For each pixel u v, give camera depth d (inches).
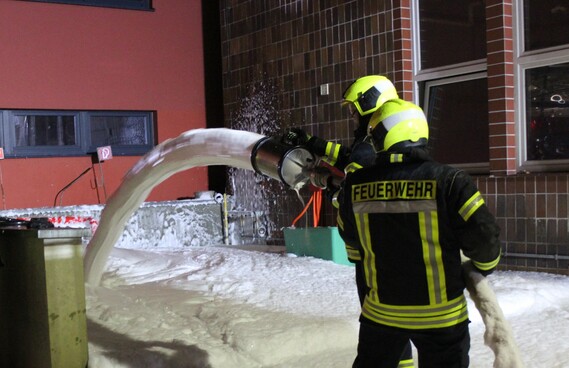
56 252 140.1
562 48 260.2
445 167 105.0
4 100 361.1
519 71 274.7
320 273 258.5
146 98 408.8
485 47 291.0
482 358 161.5
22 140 371.9
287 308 199.6
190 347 157.3
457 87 303.9
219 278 251.4
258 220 391.9
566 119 262.7
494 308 104.6
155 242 372.8
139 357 148.7
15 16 364.2
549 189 256.5
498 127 276.4
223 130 172.9
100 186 394.0
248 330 171.9
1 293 144.5
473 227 100.9
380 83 140.4
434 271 104.5
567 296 224.7
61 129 384.5
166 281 249.1
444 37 305.0
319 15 351.3
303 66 362.6
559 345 169.6
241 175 404.5
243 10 400.5
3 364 145.3
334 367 155.1
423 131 110.3
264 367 156.5
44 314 138.4
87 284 227.6
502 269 274.2
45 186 375.6
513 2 274.2
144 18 407.2
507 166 275.0
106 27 393.4
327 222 350.9
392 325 107.7
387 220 106.8
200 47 430.6
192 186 425.1
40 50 371.9
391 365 110.3
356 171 114.6
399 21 310.8
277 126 381.4
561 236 253.4
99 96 391.5
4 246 143.5
